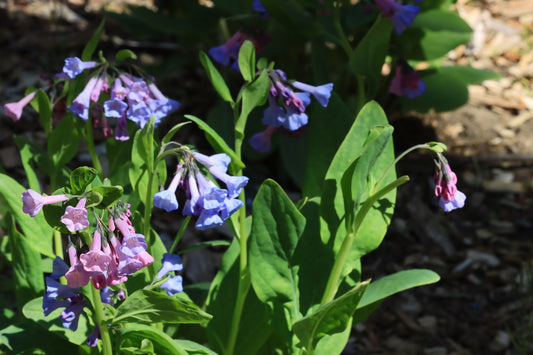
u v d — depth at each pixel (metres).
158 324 1.33
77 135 1.37
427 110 1.92
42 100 1.35
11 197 1.31
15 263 1.35
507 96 2.36
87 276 1.16
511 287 1.70
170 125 2.13
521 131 2.19
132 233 1.17
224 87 1.30
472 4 2.87
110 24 2.68
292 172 1.85
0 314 1.38
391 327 1.65
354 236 1.33
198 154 1.23
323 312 1.26
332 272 1.31
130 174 1.30
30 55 2.41
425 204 1.93
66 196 1.17
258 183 1.92
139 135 1.24
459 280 1.72
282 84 1.31
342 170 1.32
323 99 1.31
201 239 1.75
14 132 2.01
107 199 1.17
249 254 1.32
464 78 2.00
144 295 1.21
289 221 1.31
